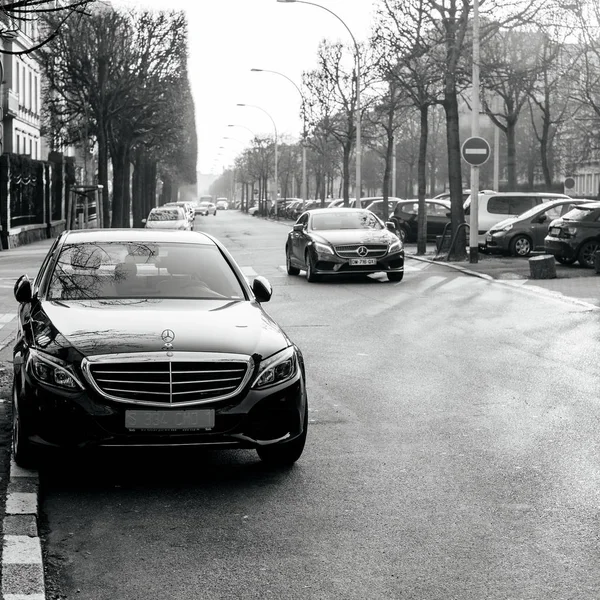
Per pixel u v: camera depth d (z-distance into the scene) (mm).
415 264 27531
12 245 40281
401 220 39594
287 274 25078
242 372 6516
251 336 6770
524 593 4773
